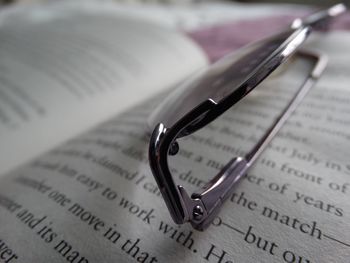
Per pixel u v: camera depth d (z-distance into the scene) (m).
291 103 0.10
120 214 0.07
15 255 0.07
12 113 0.13
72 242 0.07
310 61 0.13
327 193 0.07
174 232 0.06
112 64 0.16
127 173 0.08
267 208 0.07
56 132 0.12
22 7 0.32
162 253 0.06
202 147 0.09
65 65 0.16
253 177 0.07
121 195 0.08
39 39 0.20
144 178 0.08
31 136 0.12
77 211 0.07
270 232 0.06
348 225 0.06
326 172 0.07
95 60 0.17
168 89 0.15
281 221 0.06
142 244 0.06
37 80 0.15
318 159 0.08
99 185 0.08
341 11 0.19
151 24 0.23
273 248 0.06
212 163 0.08
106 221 0.07
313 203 0.06
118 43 0.19
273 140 0.09
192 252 0.06
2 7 0.34
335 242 0.06
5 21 0.26
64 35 0.21
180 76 0.17
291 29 0.08
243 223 0.06
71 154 0.10
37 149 0.12
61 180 0.09
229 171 0.07
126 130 0.11
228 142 0.09
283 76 0.12
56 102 0.13
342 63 0.13
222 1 0.62
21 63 0.17
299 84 0.11
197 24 0.30
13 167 0.11
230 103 0.06
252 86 0.06
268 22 0.27
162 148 0.06
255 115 0.10
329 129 0.09
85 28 0.22
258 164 0.08
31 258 0.06
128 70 0.16
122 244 0.06
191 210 0.06
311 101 0.10
